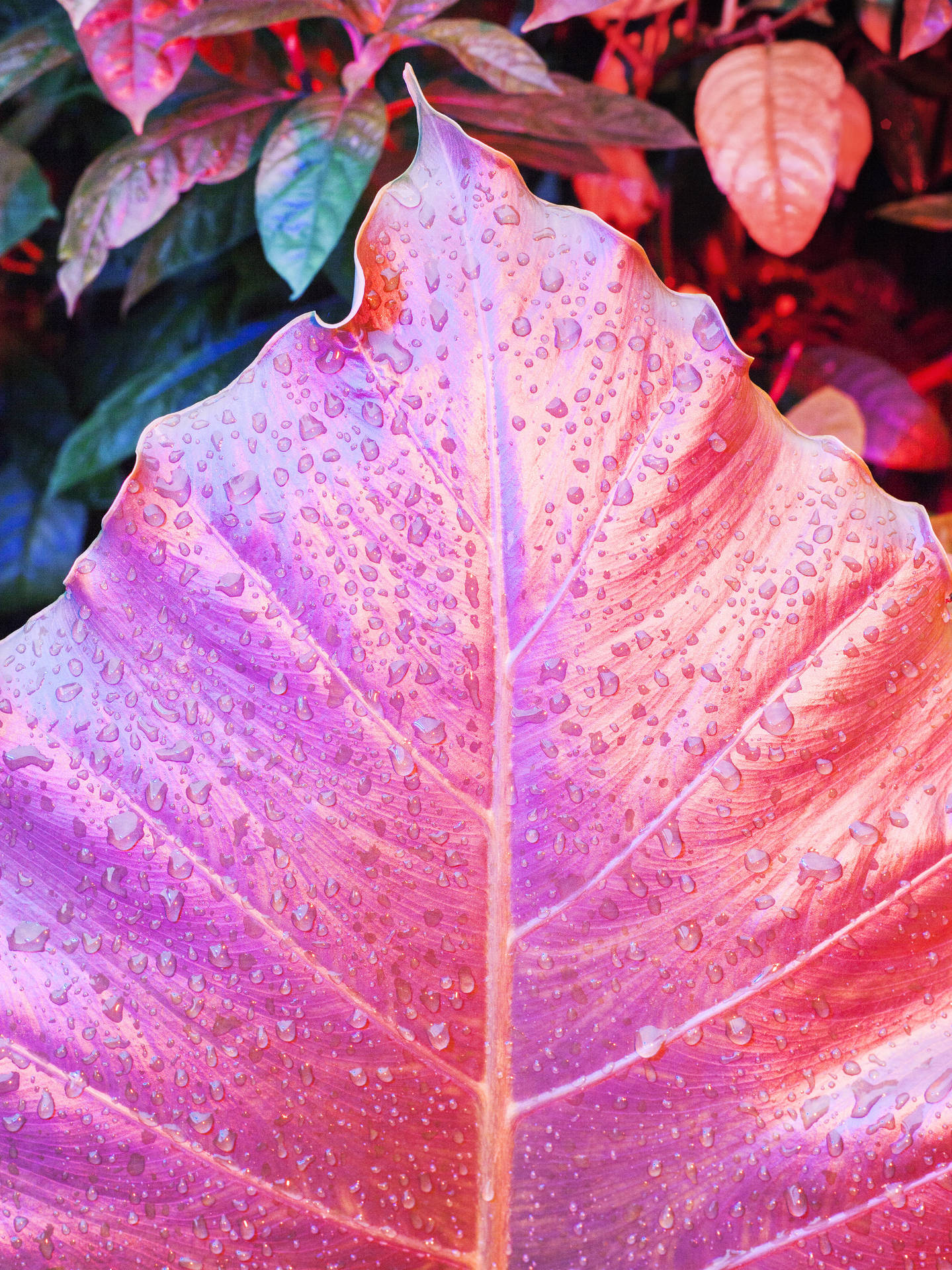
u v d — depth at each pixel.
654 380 0.42
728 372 0.42
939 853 0.43
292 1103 0.43
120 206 0.68
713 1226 0.43
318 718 0.43
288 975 0.43
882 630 0.42
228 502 0.43
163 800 0.43
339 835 0.43
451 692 0.43
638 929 0.43
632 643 0.43
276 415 0.42
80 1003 0.43
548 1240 0.43
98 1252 0.42
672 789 0.43
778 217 0.70
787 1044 0.43
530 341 0.42
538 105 0.72
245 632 0.43
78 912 0.43
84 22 0.64
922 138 0.98
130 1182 0.43
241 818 0.43
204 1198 0.43
